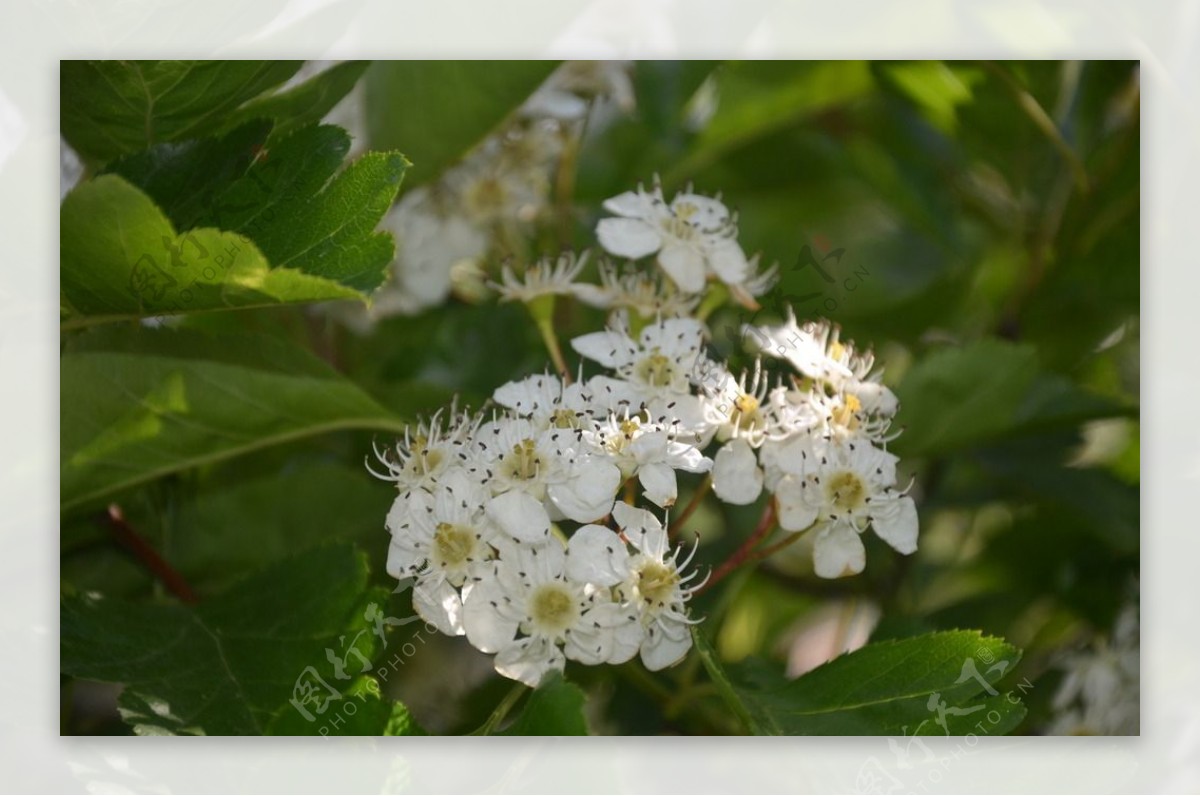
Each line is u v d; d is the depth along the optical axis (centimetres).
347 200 40
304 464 45
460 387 45
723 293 44
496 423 41
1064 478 45
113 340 42
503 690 43
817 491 41
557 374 44
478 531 40
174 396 42
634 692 43
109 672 41
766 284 45
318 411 43
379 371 46
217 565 44
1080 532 46
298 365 42
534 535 40
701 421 41
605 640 40
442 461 41
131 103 42
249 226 40
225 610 42
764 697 41
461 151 45
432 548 40
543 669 40
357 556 42
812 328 43
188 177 40
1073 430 46
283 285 40
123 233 40
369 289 40
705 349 42
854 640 46
